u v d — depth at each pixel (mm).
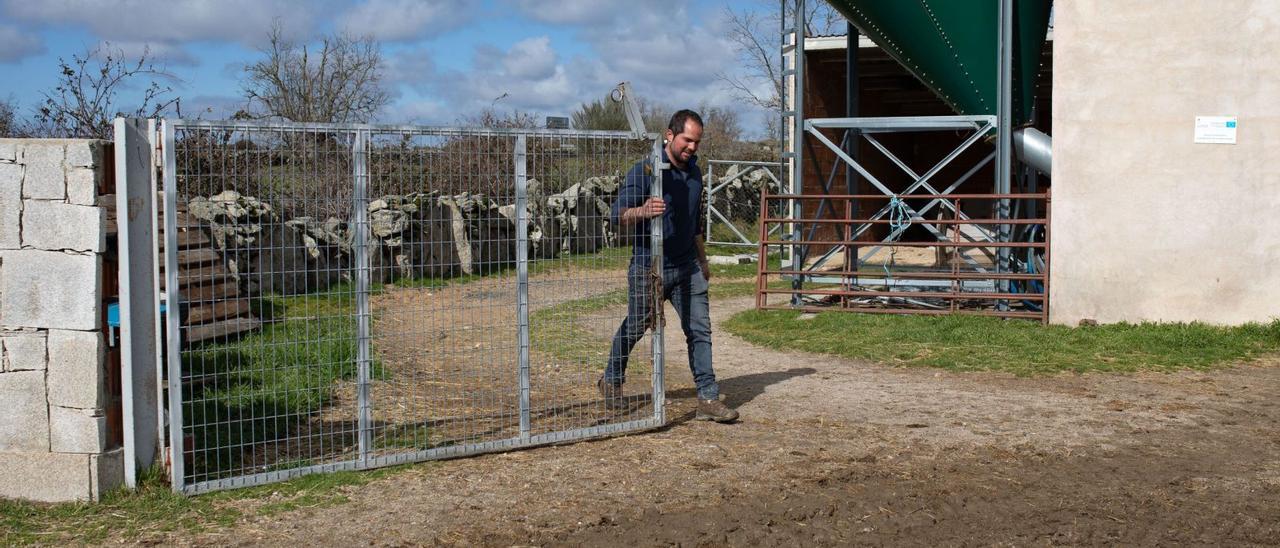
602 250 8070
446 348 8914
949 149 27906
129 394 4602
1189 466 5309
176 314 4645
